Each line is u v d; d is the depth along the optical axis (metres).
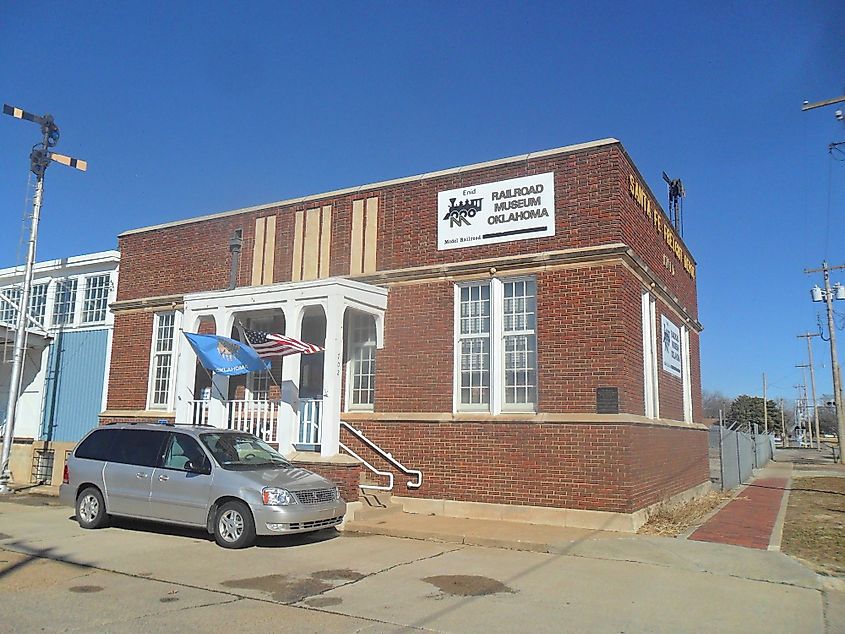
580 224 13.08
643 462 12.73
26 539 10.67
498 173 14.08
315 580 8.23
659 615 7.01
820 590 8.23
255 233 17.06
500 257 13.73
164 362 18.05
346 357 15.55
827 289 45.91
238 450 11.33
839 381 44.91
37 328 21.30
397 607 7.10
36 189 18.05
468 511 13.08
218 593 7.57
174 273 18.23
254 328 17.00
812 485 23.86
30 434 21.09
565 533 11.37
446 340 14.12
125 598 7.30
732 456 22.52
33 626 6.27
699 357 20.72
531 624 6.59
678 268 18.23
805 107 19.20
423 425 13.87
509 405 13.43
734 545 10.69
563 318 12.90
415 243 14.82
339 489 12.51
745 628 6.64
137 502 11.18
